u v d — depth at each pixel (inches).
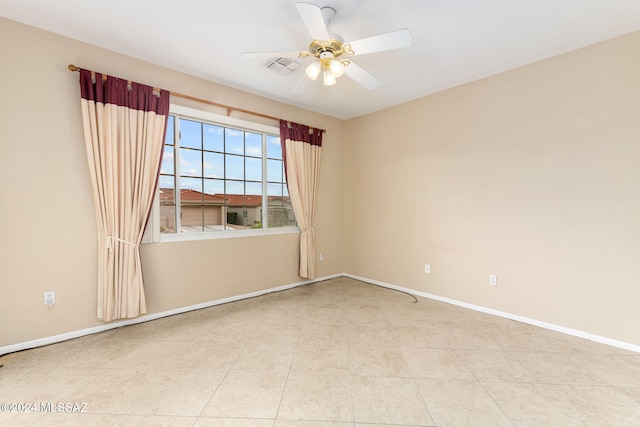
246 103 134.4
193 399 66.7
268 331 102.8
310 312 121.2
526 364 82.1
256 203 144.4
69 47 92.3
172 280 115.5
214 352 87.8
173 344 92.4
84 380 73.1
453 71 114.8
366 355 86.7
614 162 91.8
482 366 81.0
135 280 102.2
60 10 79.7
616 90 91.0
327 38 74.9
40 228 88.5
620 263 91.4
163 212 114.0
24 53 85.3
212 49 99.8
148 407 63.9
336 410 63.6
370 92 135.9
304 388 70.9
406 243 150.2
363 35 91.5
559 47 97.5
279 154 153.6
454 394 69.1
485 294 121.6
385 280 160.6
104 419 60.2
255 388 70.8
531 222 109.0
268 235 146.3
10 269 84.4
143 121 103.0
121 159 98.0
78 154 94.3
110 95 95.2
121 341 93.7
